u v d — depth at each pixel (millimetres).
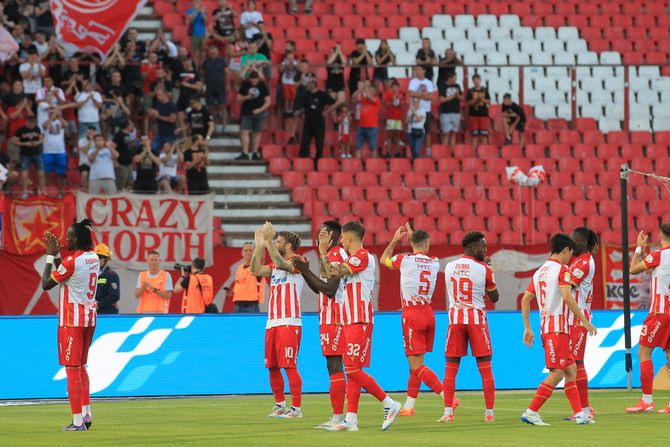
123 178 79938
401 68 101500
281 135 92062
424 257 43281
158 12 99938
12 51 83688
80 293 38188
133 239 70750
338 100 91750
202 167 78750
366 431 37438
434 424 39938
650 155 96812
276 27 103375
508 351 58594
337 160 88812
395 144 92188
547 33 108500
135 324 55344
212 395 55906
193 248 71562
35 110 82750
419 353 43094
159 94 83062
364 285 37844
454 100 92562
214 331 56469
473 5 109125
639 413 44406
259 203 84312
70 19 80250
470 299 40875
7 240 68312
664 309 45188
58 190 79625
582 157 94500
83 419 38875
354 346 37562
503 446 32344
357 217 84875
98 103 82438
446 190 88062
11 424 40719
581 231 41000
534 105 102062
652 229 90375
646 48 109812
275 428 38594
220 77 89312
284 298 42875
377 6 107750
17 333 54031
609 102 103375
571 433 36375
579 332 40375
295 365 43094
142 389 55094
